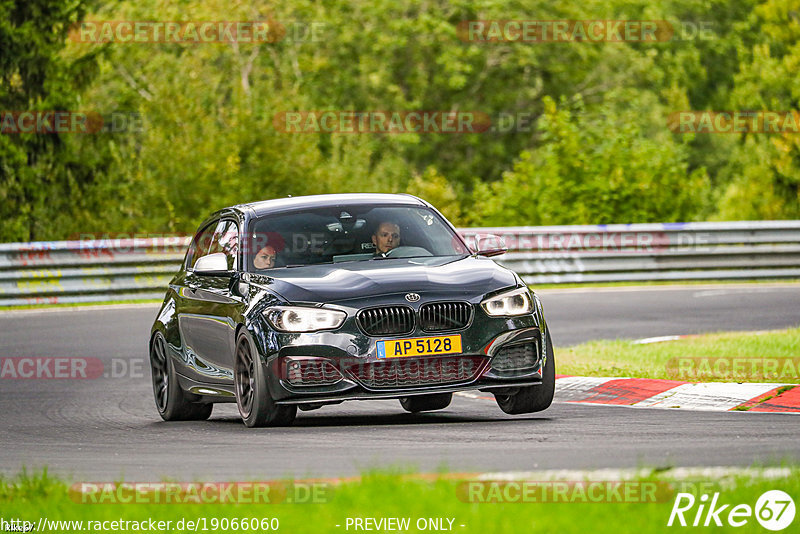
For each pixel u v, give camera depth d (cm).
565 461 2005
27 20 10375
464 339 2538
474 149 14938
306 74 14562
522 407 2688
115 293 6544
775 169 11019
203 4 12750
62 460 2333
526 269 6969
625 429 2405
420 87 14650
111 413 3269
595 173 9631
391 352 2509
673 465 1931
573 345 4338
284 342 2536
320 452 2233
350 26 14800
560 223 9612
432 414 2933
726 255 7112
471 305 2556
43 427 2984
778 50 11750
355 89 14588
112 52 10669
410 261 2747
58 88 10306
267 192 10275
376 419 2858
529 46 14788
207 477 2003
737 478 1684
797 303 5650
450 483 1703
